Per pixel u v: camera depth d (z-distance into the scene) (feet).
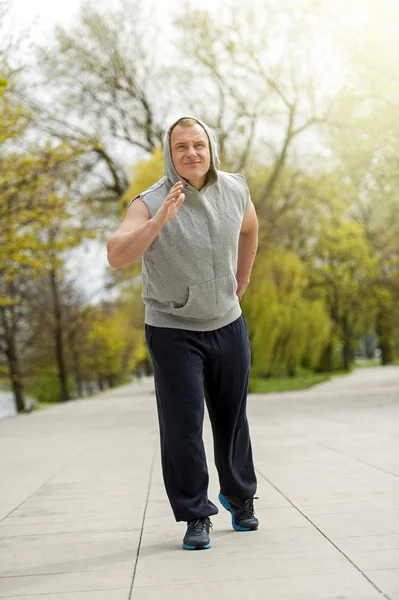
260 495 16.19
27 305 114.73
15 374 106.52
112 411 61.21
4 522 14.93
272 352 95.81
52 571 10.66
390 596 8.45
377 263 136.15
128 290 98.07
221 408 12.29
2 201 53.26
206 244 11.50
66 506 16.51
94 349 153.79
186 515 11.56
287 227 94.63
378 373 117.39
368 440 26.43
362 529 12.07
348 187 90.84
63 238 59.06
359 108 60.80
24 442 35.42
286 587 9.10
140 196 11.58
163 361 11.76
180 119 11.64
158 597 9.02
